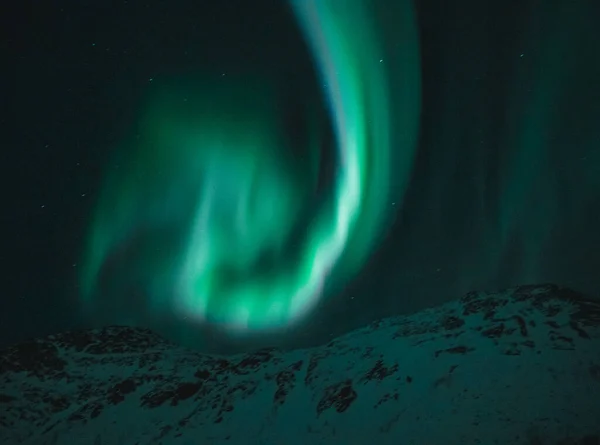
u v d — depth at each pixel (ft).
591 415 117.08
